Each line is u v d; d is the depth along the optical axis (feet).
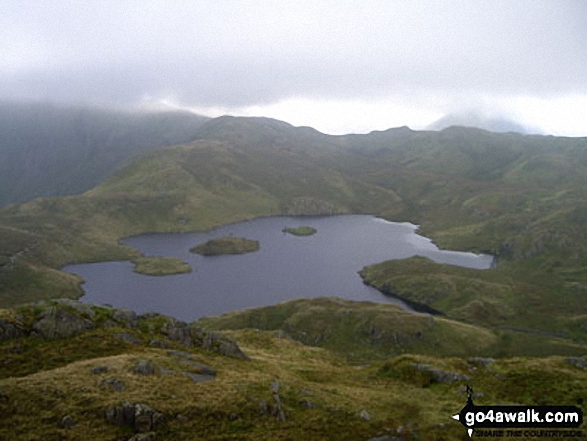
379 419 165.27
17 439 127.44
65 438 130.00
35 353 191.11
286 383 192.65
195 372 186.60
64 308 233.76
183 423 143.74
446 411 180.86
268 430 147.33
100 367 172.86
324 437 146.51
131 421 141.08
